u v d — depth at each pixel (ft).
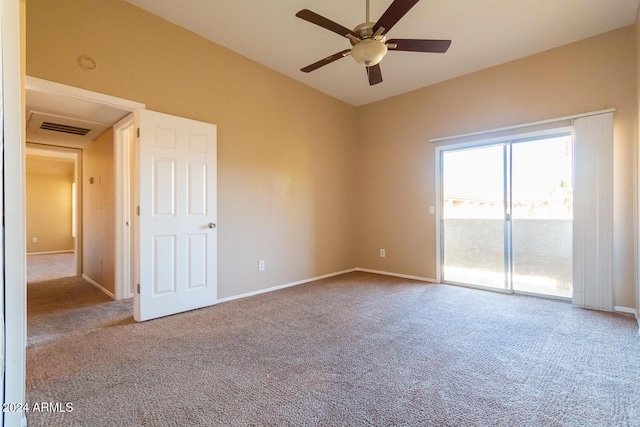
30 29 7.49
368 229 16.72
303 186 14.33
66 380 5.90
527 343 7.54
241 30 10.27
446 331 8.32
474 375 6.08
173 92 9.95
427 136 14.35
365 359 6.77
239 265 11.76
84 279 14.94
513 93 11.92
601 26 9.78
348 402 5.23
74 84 8.10
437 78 13.55
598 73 10.23
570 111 10.73
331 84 14.35
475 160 13.10
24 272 3.55
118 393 5.49
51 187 26.45
